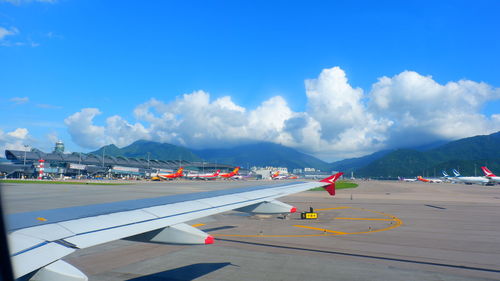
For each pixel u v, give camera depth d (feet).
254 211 41.93
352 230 82.38
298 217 104.73
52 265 18.39
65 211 28.30
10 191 199.52
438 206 141.69
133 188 251.80
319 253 58.13
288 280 43.14
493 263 52.80
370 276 45.27
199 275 45.06
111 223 25.34
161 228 27.27
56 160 490.90
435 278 45.03
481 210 127.24
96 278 43.62
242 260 52.80
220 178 619.67
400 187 326.85
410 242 68.39
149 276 44.55
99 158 554.05
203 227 84.53
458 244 66.80
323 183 63.93
